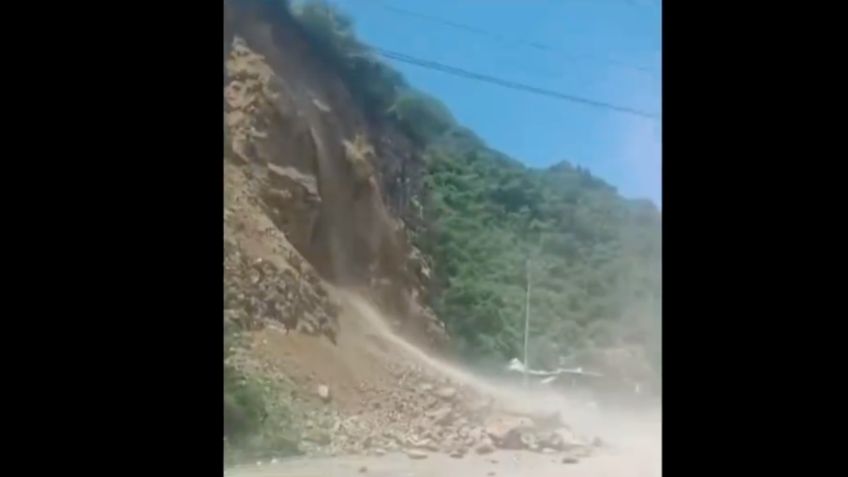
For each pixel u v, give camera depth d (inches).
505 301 2578.7
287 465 2222.0
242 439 2186.3
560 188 2615.7
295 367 2315.5
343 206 2486.5
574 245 2628.0
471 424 2459.4
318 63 2502.5
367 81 2539.4
